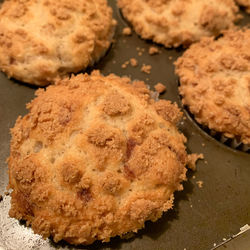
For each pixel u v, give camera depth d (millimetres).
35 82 238
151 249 200
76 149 195
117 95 208
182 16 255
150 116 207
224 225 207
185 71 236
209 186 218
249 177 222
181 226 206
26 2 242
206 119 225
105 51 254
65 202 188
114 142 194
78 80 216
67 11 239
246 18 280
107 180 190
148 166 197
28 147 203
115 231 194
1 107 235
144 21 260
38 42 232
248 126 216
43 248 198
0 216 205
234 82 221
